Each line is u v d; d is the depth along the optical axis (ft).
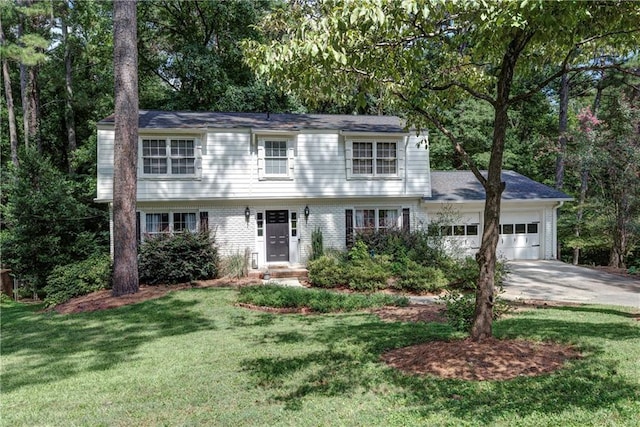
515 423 12.65
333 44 15.88
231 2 78.28
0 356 24.97
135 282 42.27
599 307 34.04
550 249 65.57
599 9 17.83
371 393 15.93
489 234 19.88
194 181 54.03
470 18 17.02
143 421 14.61
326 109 83.66
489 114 80.69
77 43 78.84
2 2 57.98
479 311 20.33
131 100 41.73
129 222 41.81
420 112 20.84
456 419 13.10
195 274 50.14
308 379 17.99
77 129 86.94
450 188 65.77
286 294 38.22
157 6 81.05
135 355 23.71
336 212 58.85
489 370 17.16
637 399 14.06
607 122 63.10
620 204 56.44
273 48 17.11
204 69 76.89
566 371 16.97
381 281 44.24
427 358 19.01
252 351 22.99
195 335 27.81
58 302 43.27
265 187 55.88
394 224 59.52
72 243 53.88
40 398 17.54
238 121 58.39
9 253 53.47
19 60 56.34
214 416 14.61
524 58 22.44
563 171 79.10
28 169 54.70
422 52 20.01
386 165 58.85
